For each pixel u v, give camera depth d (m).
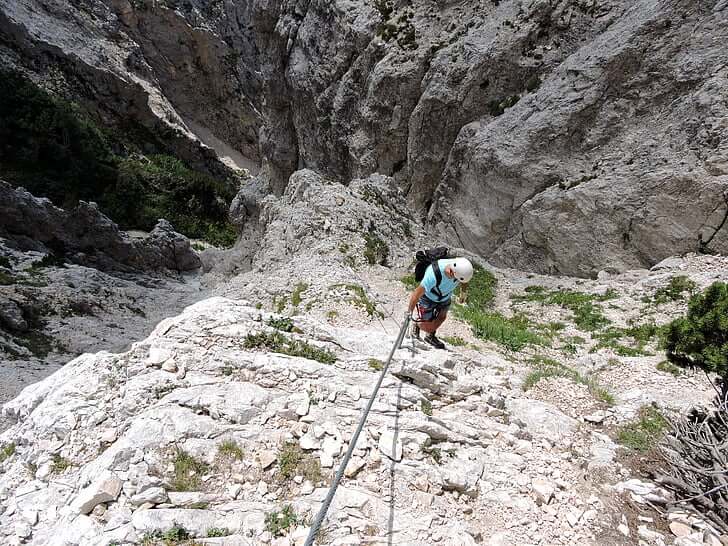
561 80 23.42
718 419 7.88
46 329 20.33
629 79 21.45
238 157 82.94
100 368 6.50
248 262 31.45
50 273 25.59
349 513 5.24
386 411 6.45
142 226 49.00
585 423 8.30
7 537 5.00
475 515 5.70
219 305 7.58
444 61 27.41
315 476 5.56
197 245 46.31
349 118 33.62
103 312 23.48
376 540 5.06
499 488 6.08
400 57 29.72
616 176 20.39
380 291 15.58
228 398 6.11
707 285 16.30
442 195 27.39
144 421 5.65
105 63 63.16
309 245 18.97
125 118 62.50
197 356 6.69
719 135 18.14
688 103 19.55
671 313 15.66
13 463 5.96
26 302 20.95
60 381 6.57
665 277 17.44
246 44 90.06
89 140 50.78
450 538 5.20
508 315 17.89
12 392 15.03
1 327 19.16
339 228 19.41
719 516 6.27
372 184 23.84
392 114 30.34
